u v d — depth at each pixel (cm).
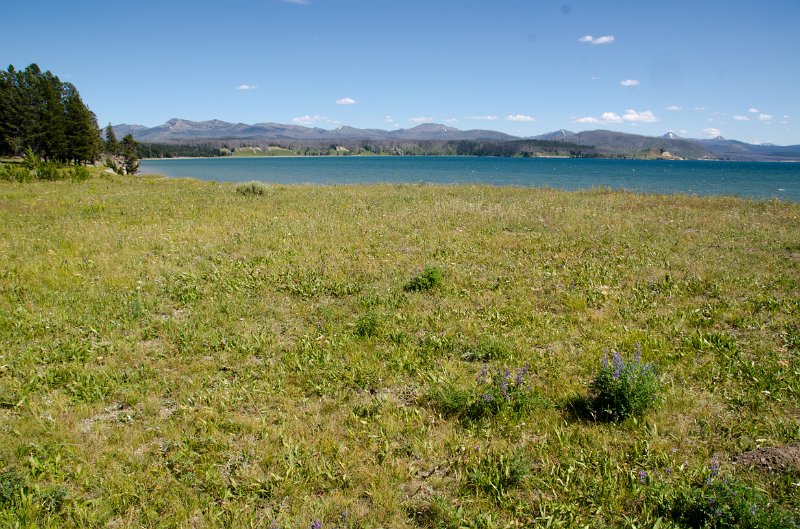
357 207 2091
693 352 676
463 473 442
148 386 593
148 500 408
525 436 491
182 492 417
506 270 1095
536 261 1169
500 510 399
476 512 395
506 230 1588
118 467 443
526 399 541
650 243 1356
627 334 730
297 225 1633
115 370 630
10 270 1035
